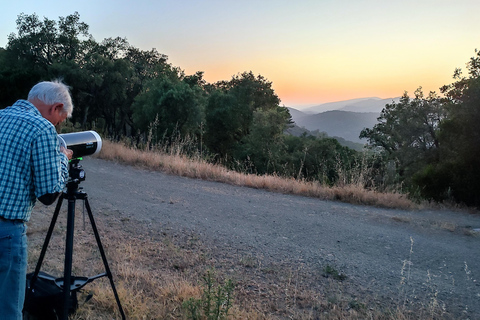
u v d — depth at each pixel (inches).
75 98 1291.8
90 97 1331.2
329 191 358.6
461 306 155.3
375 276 181.9
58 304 113.3
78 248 179.5
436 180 421.1
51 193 84.2
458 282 180.2
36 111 88.4
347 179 387.5
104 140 541.6
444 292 167.9
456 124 460.1
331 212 301.0
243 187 375.2
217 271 171.2
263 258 193.2
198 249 197.5
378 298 157.9
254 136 1245.1
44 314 112.0
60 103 92.4
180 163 424.5
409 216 306.0
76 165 105.3
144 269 164.9
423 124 944.3
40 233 195.2
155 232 217.6
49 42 1270.9
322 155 1277.1
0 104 877.2
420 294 164.6
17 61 1268.5
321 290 161.6
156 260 177.2
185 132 978.7
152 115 1001.5
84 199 109.0
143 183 350.6
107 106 1459.2
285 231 243.1
